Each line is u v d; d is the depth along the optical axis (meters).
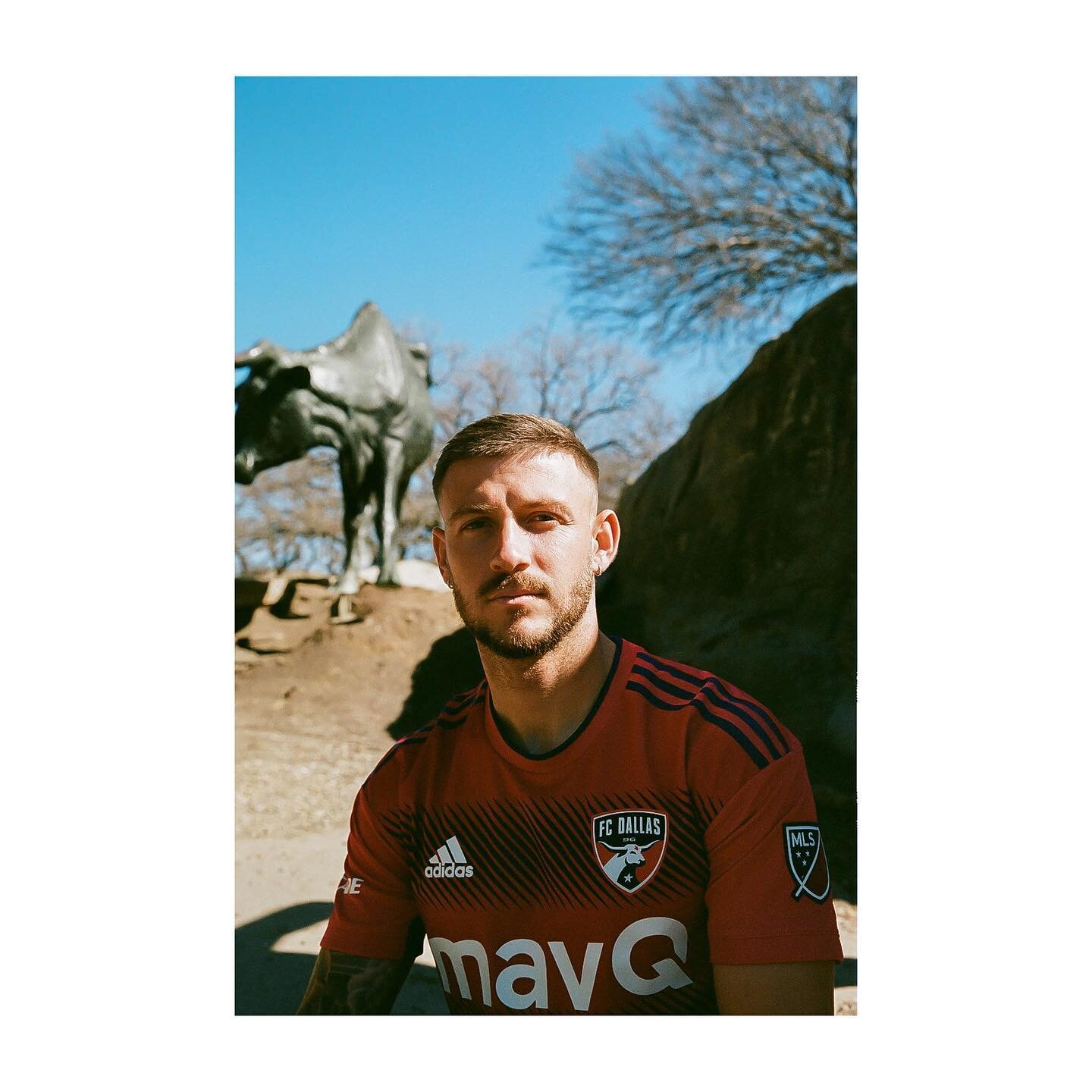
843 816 5.46
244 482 9.79
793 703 6.44
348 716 7.93
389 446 10.19
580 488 1.98
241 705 7.93
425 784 2.08
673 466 8.86
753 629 7.12
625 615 8.52
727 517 7.96
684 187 11.84
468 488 1.96
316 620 9.38
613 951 1.94
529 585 1.92
